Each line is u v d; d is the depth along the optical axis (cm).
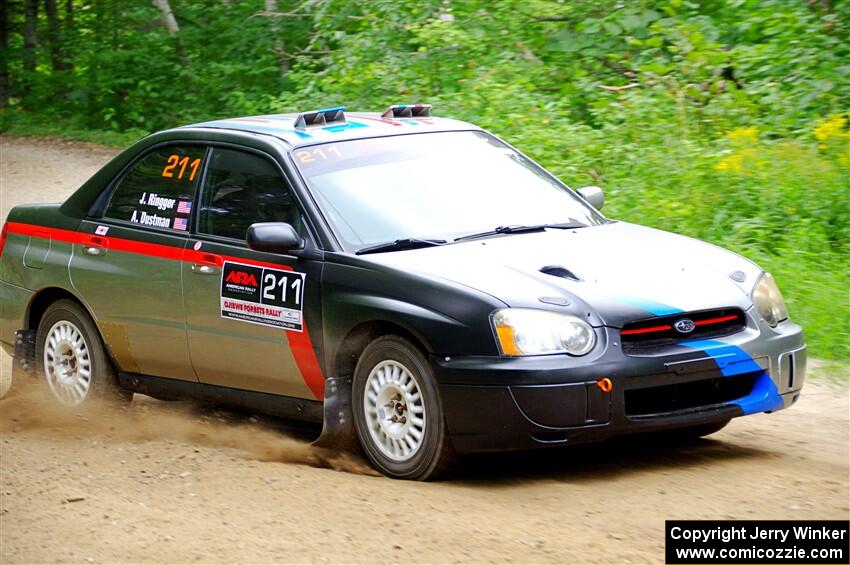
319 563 649
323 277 870
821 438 920
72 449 968
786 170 1600
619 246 891
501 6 2302
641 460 860
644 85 1978
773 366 832
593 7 2284
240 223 952
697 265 867
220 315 948
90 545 704
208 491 811
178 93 3712
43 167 3136
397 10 2389
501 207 958
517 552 651
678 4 2158
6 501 812
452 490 791
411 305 809
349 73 2334
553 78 2233
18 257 1138
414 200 935
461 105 2048
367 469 866
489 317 777
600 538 671
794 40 1953
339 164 948
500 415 766
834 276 1351
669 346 791
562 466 849
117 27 3925
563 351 765
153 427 1042
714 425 916
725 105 1875
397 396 830
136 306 1020
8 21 4431
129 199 1056
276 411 943
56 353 1115
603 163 1778
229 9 3631
